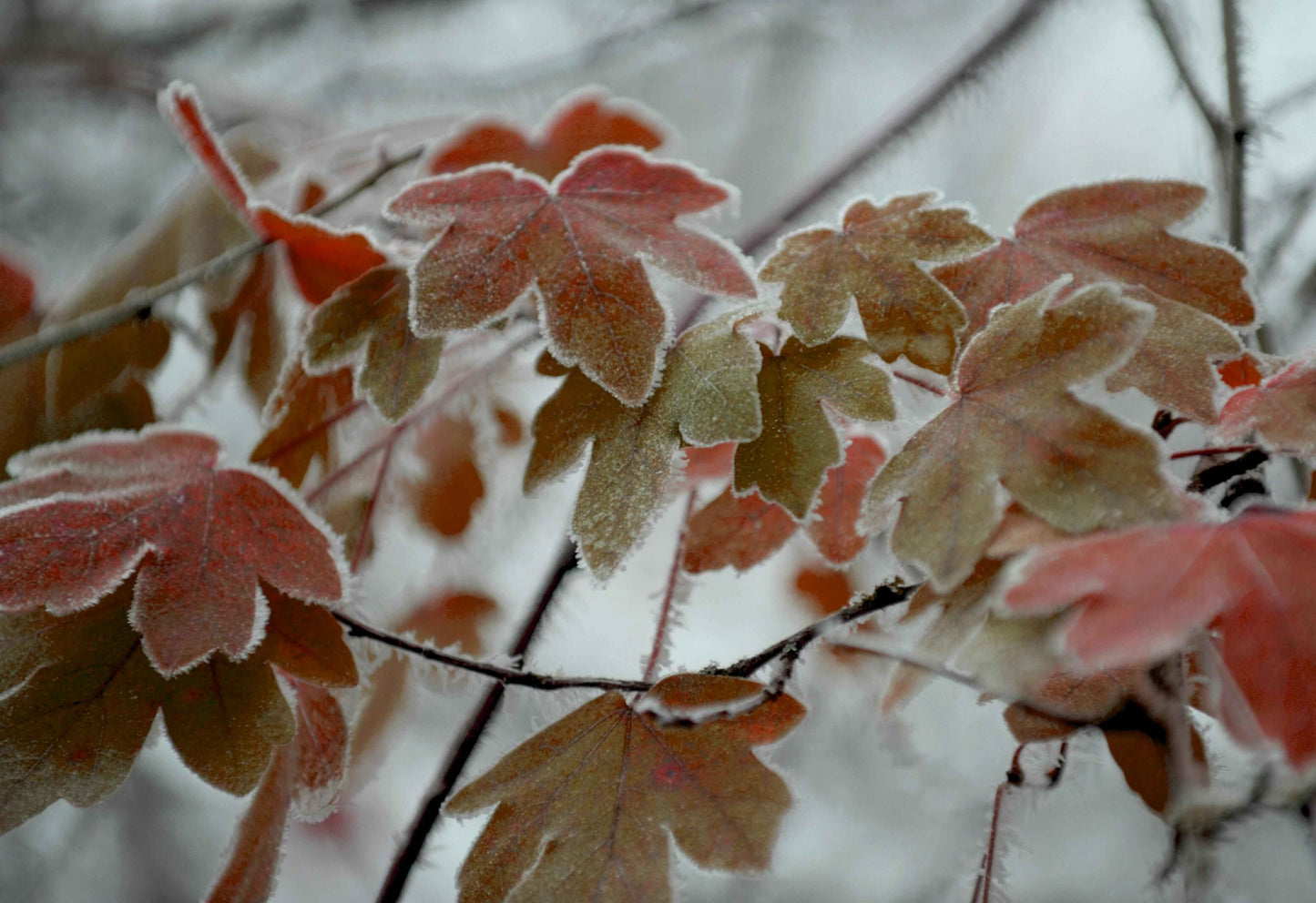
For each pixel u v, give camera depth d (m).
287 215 0.46
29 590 0.43
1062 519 0.40
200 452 0.45
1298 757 0.39
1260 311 0.43
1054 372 0.41
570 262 0.43
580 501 0.43
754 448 0.42
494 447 0.51
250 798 0.44
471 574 0.52
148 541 0.43
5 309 0.53
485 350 0.50
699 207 0.44
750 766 0.43
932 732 0.53
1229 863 0.42
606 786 0.43
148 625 0.43
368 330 0.45
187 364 0.57
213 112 0.69
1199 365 0.42
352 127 0.66
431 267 0.44
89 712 0.43
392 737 0.49
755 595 0.56
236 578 0.43
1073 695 0.42
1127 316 0.41
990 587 0.41
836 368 0.43
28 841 0.71
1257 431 0.41
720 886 0.57
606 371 0.43
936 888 0.50
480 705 0.46
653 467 0.42
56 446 0.45
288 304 0.50
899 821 0.56
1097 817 0.57
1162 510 0.40
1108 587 0.39
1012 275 0.44
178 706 0.43
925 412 0.45
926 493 0.41
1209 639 0.41
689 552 0.46
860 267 0.43
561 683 0.43
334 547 0.44
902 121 0.55
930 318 0.43
